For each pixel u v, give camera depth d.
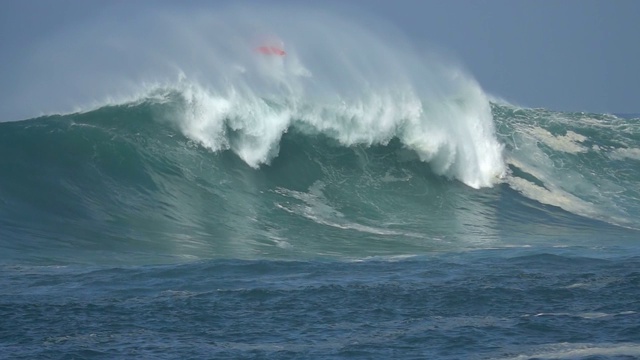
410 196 97.69
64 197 83.06
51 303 48.62
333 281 55.47
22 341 40.78
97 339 41.19
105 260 66.06
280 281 55.50
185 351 39.12
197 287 53.56
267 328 43.41
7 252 68.00
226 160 93.88
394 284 53.59
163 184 88.25
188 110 95.19
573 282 54.00
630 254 71.31
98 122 92.06
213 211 86.44
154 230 78.81
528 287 52.38
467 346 39.59
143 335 41.97
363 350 39.16
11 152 86.50
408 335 41.53
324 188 95.25
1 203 80.12
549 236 85.88
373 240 79.88
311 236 80.62
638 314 45.31
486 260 65.25
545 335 41.31
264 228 82.69
